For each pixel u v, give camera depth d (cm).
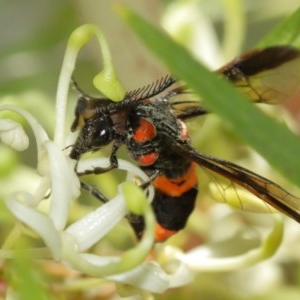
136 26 12
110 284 15
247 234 16
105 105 15
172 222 15
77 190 13
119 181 16
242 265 15
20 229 13
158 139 15
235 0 18
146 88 15
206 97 12
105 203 14
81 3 17
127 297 14
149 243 13
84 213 16
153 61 17
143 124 15
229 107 12
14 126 14
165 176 15
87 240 13
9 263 13
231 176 15
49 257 13
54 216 13
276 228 15
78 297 15
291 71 15
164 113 15
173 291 16
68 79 14
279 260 17
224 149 16
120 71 17
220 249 15
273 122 12
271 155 12
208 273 16
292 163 12
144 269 14
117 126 15
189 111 15
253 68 15
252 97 15
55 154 13
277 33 15
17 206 13
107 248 15
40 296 12
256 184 15
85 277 15
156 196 15
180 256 15
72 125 14
